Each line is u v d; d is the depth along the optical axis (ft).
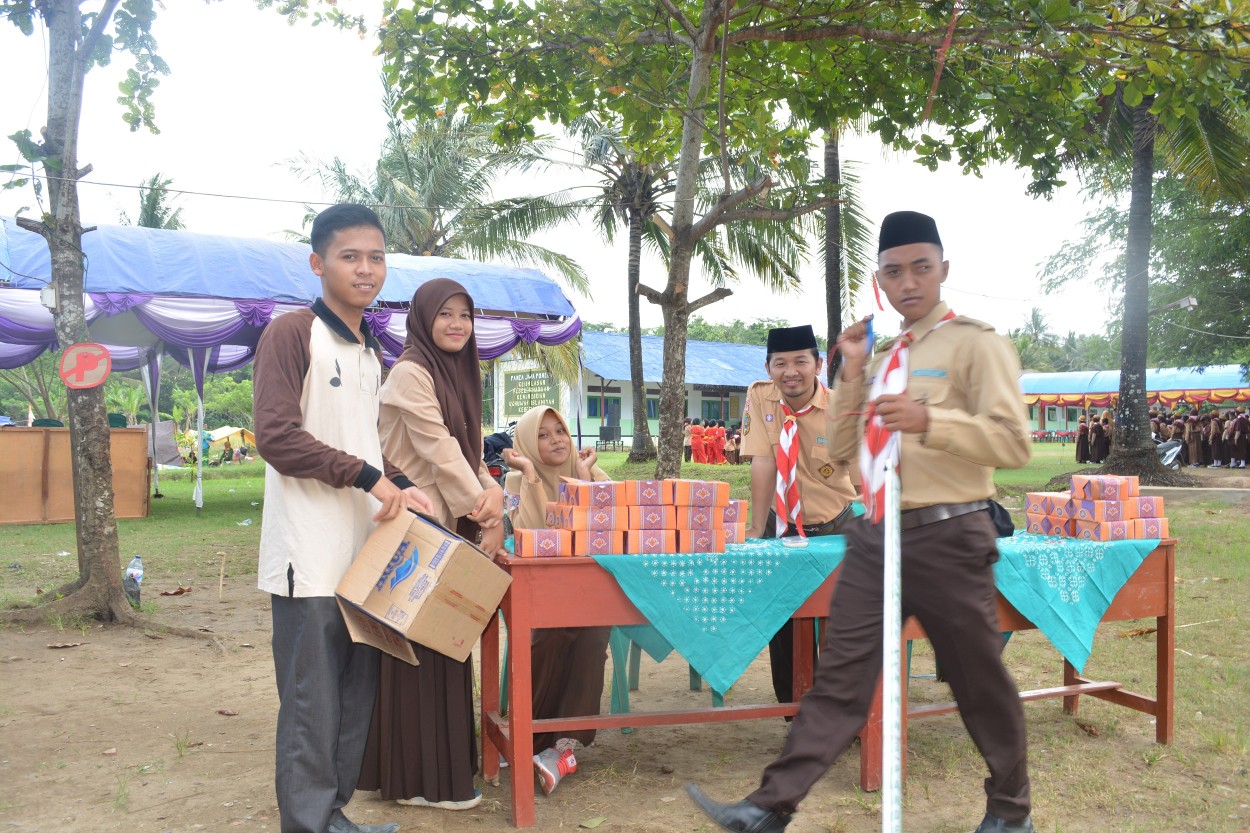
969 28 23.11
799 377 14.65
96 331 48.26
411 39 25.18
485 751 12.64
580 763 13.14
